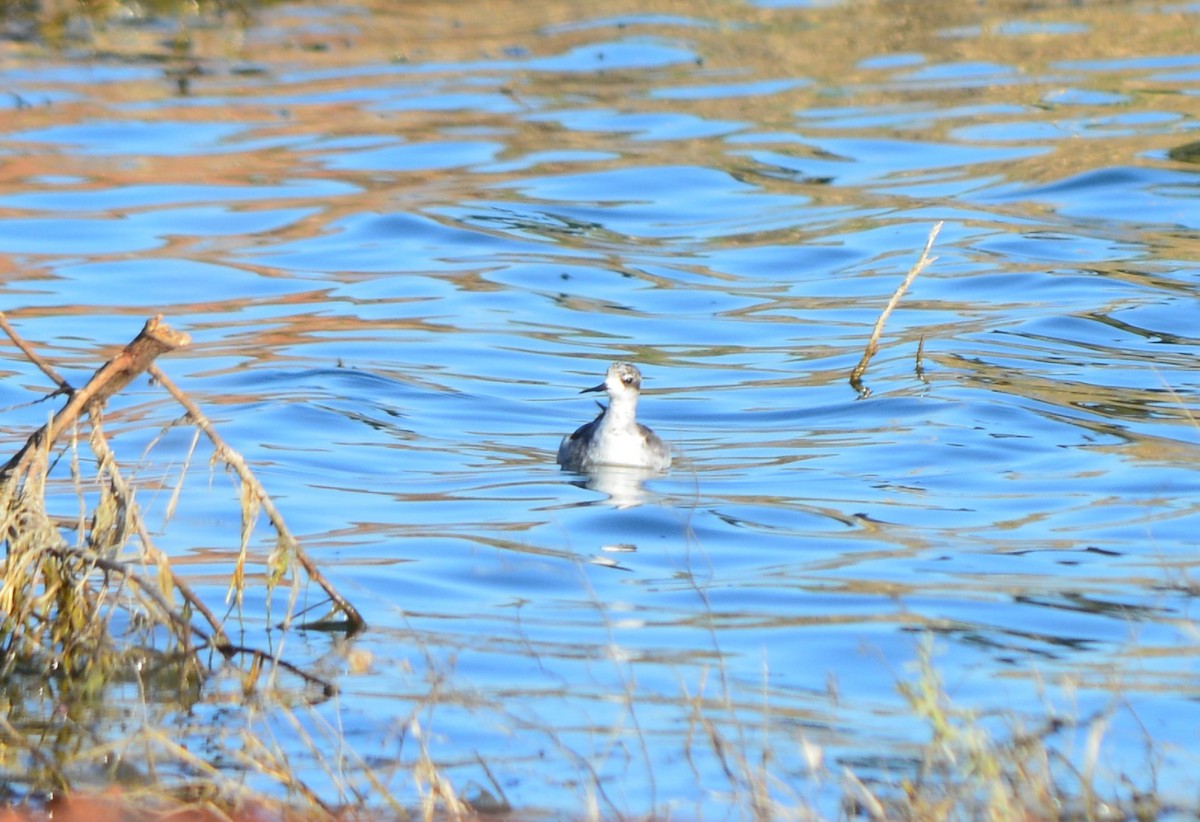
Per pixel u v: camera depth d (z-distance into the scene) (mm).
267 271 23625
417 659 10836
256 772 9164
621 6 41344
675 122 31781
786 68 35750
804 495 14734
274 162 29125
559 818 8492
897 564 12750
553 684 10406
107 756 9344
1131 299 21594
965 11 40688
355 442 16516
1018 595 11914
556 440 17016
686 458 16141
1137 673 10344
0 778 9055
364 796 8867
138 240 24859
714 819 8469
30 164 28344
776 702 10055
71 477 14930
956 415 16969
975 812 8312
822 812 8500
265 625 11461
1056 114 31781
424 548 13219
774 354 20031
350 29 38875
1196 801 8461
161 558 10695
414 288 22875
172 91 33219
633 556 13133
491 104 32875
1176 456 15484
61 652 10852
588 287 23094
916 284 22875
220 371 18906
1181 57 35531
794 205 27109
